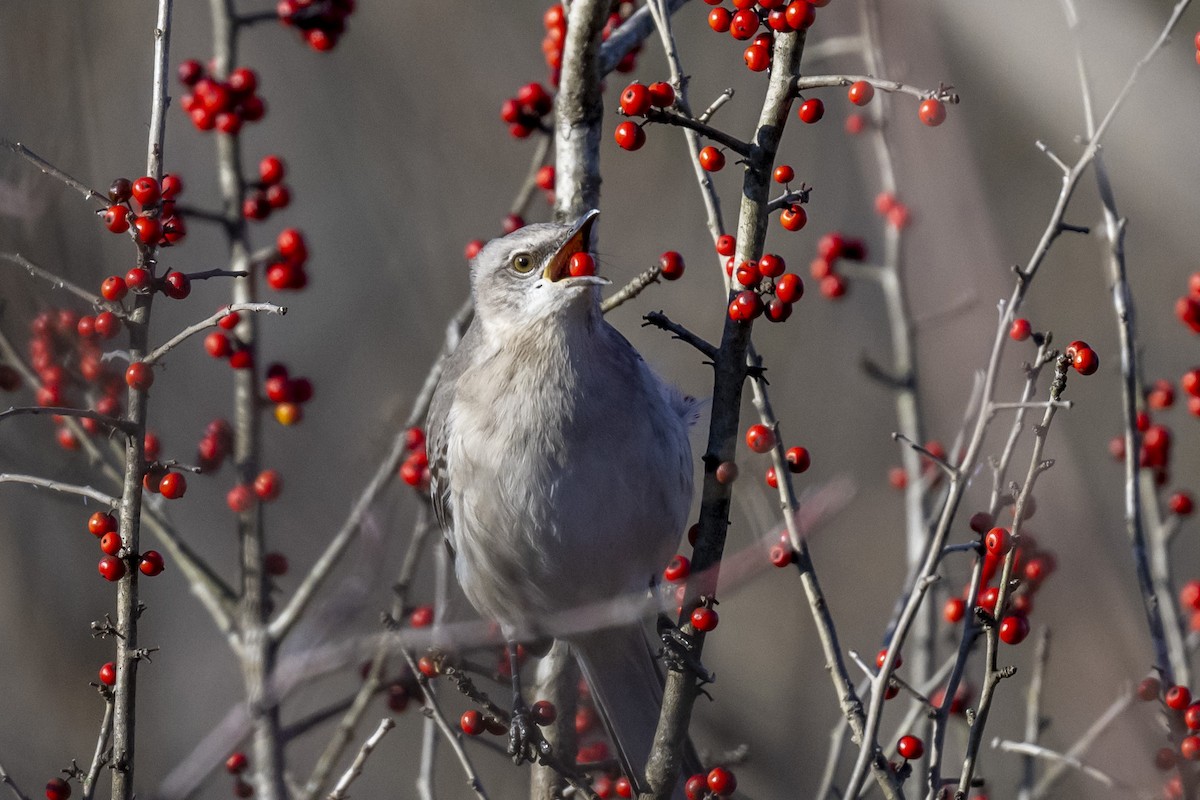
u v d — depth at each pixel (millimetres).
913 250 11180
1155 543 8961
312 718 9586
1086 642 7961
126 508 7078
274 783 9367
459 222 16109
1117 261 7828
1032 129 13492
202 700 14195
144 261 7238
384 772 13992
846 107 15328
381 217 16062
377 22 16703
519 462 9320
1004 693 12875
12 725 13469
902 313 10719
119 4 16031
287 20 10758
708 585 7234
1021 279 6746
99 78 15625
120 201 7336
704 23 15719
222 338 10305
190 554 10422
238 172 10414
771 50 7156
